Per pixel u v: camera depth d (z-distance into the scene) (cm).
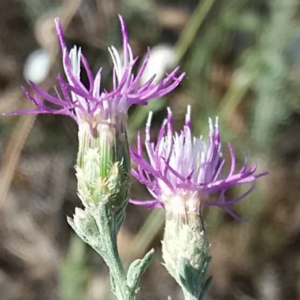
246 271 33
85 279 26
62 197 35
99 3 31
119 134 13
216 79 31
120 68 13
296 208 33
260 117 30
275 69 29
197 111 29
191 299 14
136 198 31
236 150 30
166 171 14
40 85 30
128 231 30
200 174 14
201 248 14
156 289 33
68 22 29
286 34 30
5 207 34
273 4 30
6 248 33
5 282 33
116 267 13
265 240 33
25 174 34
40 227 34
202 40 30
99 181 13
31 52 35
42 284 33
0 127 33
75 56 13
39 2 33
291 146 33
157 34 32
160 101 23
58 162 35
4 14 35
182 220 14
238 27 30
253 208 32
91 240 13
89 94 13
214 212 31
